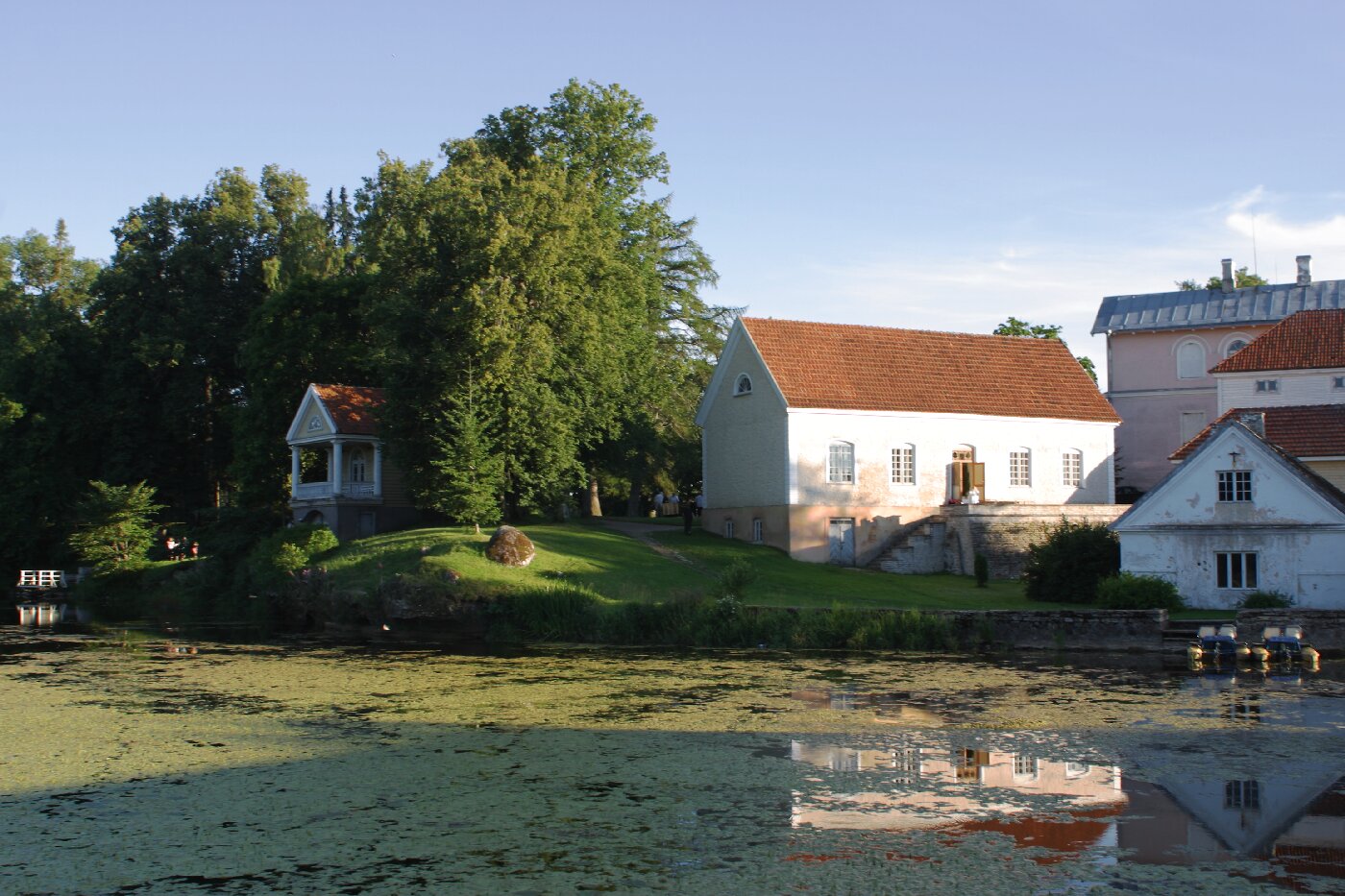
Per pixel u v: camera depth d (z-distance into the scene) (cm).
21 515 6281
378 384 5872
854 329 5231
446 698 2283
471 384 4534
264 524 5609
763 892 1143
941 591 4119
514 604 3556
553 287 4778
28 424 6469
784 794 1502
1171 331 6303
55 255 9494
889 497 4881
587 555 4144
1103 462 5344
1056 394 5338
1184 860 1235
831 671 2670
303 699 2283
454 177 4922
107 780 1606
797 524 4700
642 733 1908
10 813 1441
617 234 5381
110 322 6588
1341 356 4975
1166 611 3175
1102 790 1520
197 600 5006
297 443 5409
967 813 1412
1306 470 3625
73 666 2848
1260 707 2147
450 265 4812
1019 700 2233
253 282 6744
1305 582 3350
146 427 6556
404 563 3962
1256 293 6309
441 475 4616
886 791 1515
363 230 6109
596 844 1295
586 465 5497
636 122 5709
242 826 1379
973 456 5066
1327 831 1338
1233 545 3438
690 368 6131
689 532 5069
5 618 4603
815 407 4741
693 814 1410
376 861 1242
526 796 1497
